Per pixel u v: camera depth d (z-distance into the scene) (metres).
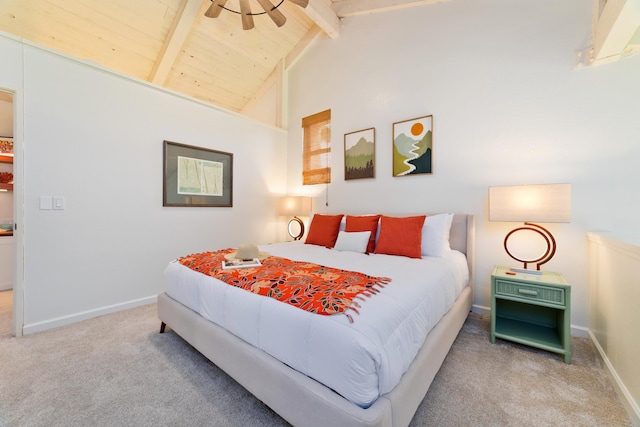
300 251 2.54
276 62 4.11
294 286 1.38
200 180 3.19
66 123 2.24
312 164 3.88
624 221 1.94
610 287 1.60
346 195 3.49
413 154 2.89
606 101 1.99
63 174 2.24
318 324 1.08
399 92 3.01
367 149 3.26
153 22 2.92
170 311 1.92
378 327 1.04
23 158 2.05
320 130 3.78
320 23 3.32
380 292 1.31
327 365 1.03
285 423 1.23
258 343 1.30
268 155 3.99
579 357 1.77
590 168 2.05
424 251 2.34
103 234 2.46
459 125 2.62
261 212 3.90
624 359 1.38
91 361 1.71
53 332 2.11
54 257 2.20
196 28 3.19
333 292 1.27
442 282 1.70
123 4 2.68
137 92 2.67
